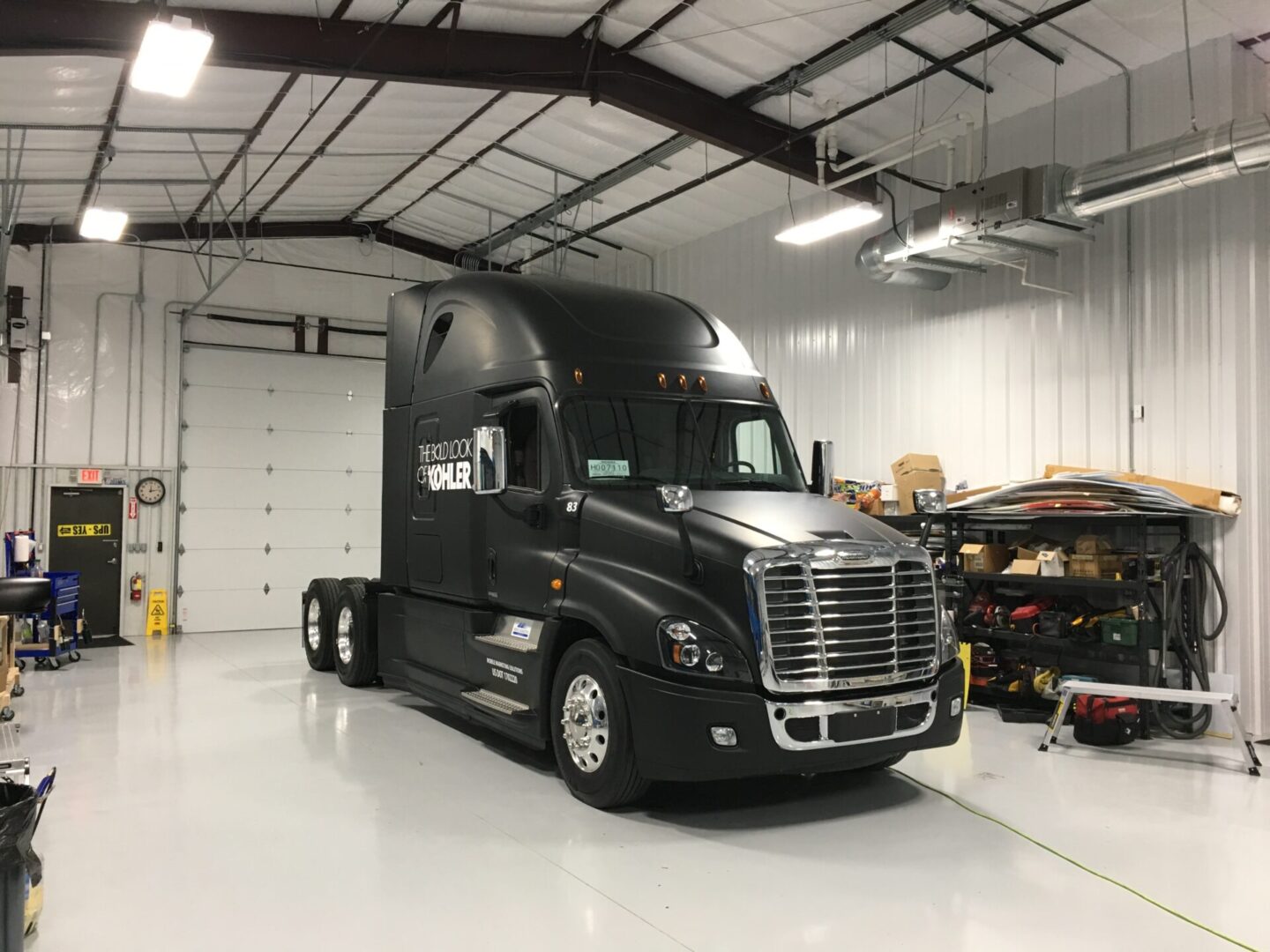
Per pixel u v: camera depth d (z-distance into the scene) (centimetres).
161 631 1249
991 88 824
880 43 759
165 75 569
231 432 1326
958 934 350
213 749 616
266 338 1356
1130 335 760
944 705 494
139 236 1262
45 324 1198
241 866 413
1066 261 805
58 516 1203
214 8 683
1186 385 725
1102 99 789
